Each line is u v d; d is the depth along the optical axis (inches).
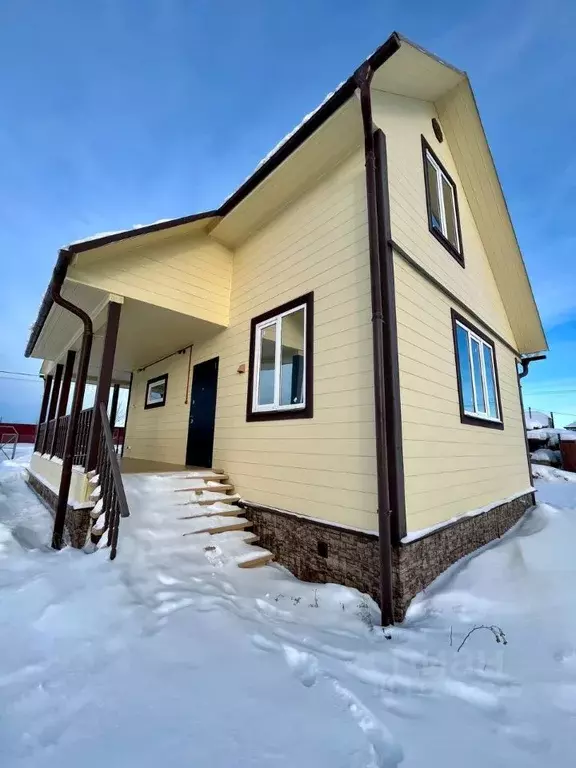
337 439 154.1
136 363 359.9
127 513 119.3
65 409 278.5
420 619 119.4
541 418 929.5
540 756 60.6
